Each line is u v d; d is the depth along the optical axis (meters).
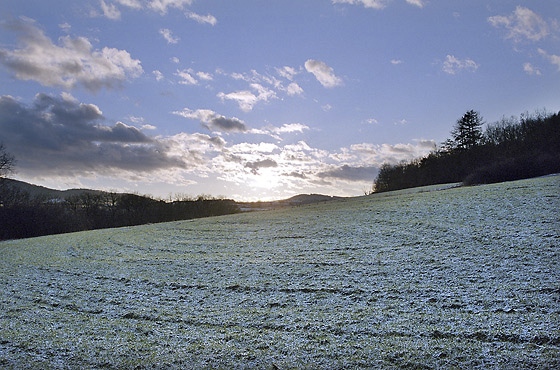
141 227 39.88
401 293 12.20
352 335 9.13
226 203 77.50
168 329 10.17
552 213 20.94
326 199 58.31
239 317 10.95
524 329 8.72
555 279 11.99
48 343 9.31
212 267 17.92
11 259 24.09
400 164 102.12
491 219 21.81
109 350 8.79
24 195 59.25
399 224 24.56
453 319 9.70
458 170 82.06
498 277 12.84
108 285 15.63
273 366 7.72
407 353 7.97
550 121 70.38
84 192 69.56
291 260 18.14
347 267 15.98
